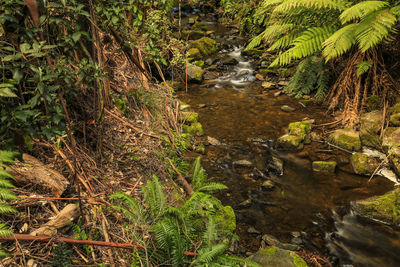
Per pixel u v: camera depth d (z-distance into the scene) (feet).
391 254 8.77
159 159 10.89
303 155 13.17
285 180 11.80
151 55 14.70
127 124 11.49
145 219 7.72
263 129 15.07
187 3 35.01
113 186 8.94
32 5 6.24
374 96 14.61
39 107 7.71
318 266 8.38
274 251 8.34
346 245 9.09
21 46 6.23
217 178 11.80
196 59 22.84
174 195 9.62
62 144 8.77
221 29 29.40
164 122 13.29
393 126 12.82
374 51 14.42
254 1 26.66
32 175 7.34
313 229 9.68
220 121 15.79
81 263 6.45
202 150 13.28
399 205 9.87
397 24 14.80
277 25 16.92
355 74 14.76
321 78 17.37
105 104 11.39
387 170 11.90
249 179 11.84
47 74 6.68
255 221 10.00
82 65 7.80
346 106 14.79
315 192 11.17
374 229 9.61
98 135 9.65
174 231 7.02
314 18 16.06
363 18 13.03
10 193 5.59
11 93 5.75
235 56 24.11
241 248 8.98
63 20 7.05
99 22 9.55
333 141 13.78
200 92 18.99
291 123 14.57
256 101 17.85
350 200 10.72
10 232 5.52
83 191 8.21
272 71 20.93
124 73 14.17
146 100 13.25
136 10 11.07
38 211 7.11
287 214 10.27
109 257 6.79
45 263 6.17
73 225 6.94
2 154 5.62
